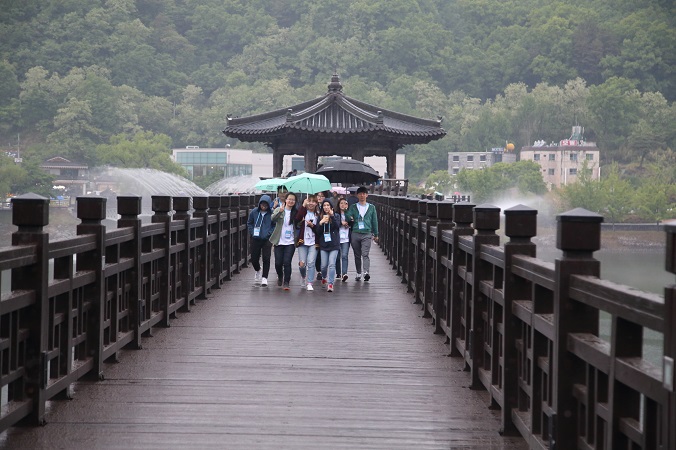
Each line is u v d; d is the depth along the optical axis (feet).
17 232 17.11
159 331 30.55
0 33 500.74
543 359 15.80
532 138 415.44
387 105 442.09
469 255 24.29
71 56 500.33
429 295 34.63
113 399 20.52
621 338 11.58
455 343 26.50
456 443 17.47
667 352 9.67
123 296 26.04
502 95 496.23
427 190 332.60
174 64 521.24
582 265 13.97
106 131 430.61
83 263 21.81
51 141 415.64
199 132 467.11
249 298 40.47
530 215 18.34
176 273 33.53
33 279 17.17
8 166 310.04
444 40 514.68
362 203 48.60
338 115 90.43
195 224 37.04
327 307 37.60
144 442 17.13
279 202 45.73
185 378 22.93
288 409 19.97
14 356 16.70
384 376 23.68
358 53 506.89
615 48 472.44
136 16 552.41
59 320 19.16
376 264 61.46
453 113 444.96
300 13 565.12
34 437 17.26
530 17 526.16
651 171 352.49
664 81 455.63
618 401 11.66
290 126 85.40
